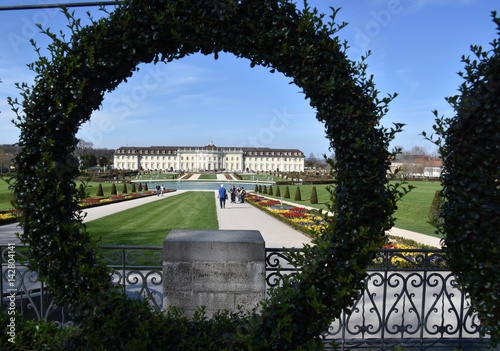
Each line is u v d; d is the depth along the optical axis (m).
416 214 20.53
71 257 3.12
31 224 3.08
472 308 3.39
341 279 2.99
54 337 3.50
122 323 3.10
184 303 4.41
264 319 3.06
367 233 3.05
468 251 3.21
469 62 3.17
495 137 3.01
